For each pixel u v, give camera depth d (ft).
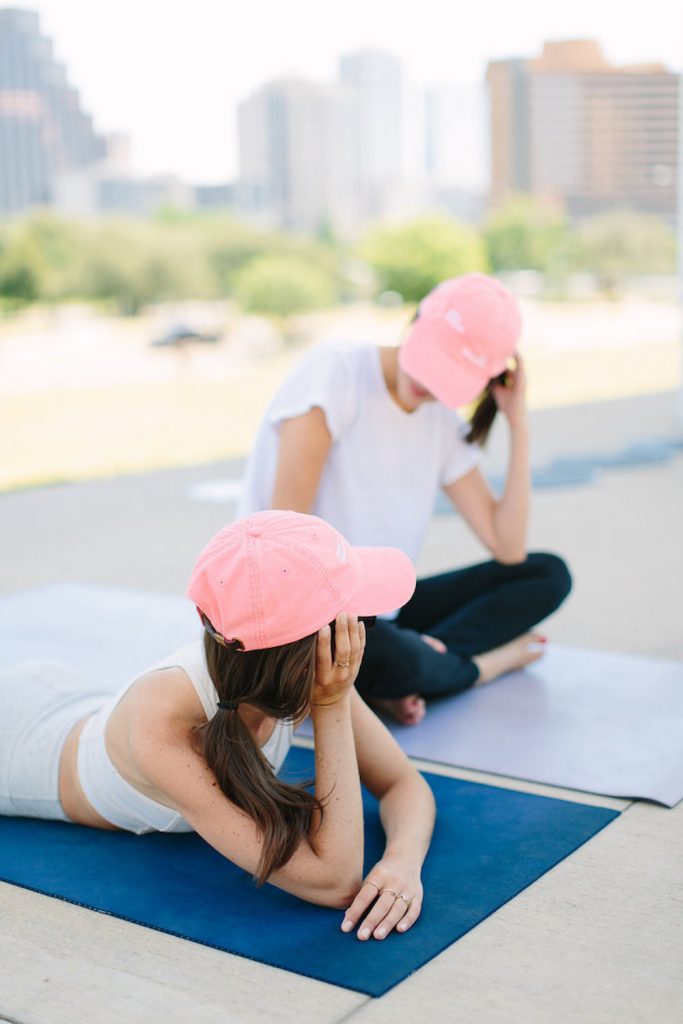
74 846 6.94
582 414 29.30
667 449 22.84
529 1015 5.14
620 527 16.11
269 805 5.85
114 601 12.60
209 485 20.51
